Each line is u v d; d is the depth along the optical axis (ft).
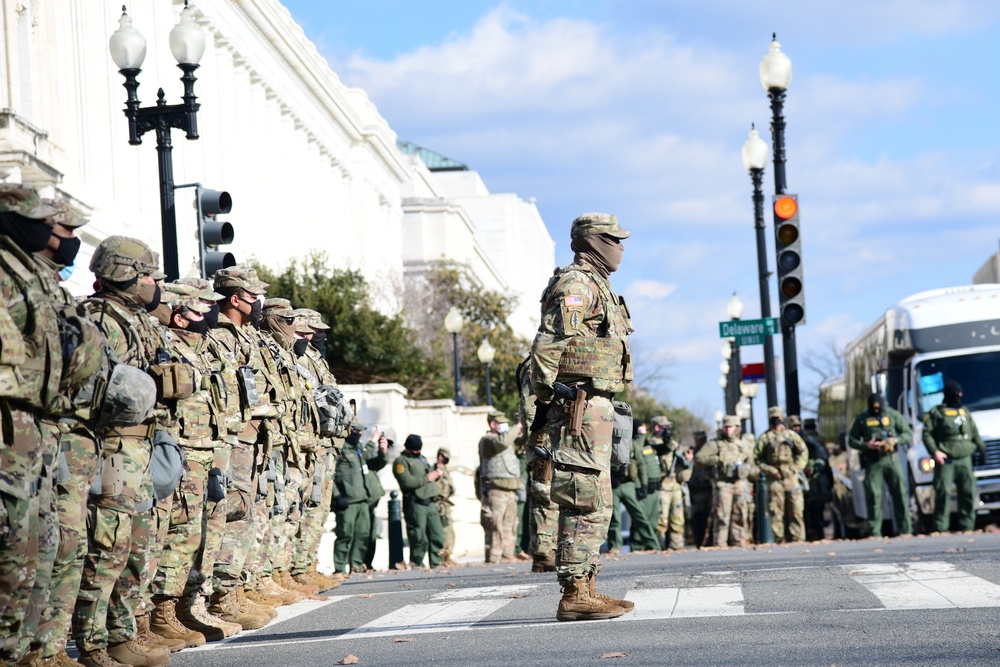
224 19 188.03
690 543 145.69
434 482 91.81
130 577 35.50
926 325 108.78
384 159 300.61
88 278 120.88
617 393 38.11
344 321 171.22
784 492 103.24
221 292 47.83
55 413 27.96
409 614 44.57
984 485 104.22
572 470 37.73
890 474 98.53
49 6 119.96
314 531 61.82
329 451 62.49
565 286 37.19
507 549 94.32
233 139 192.65
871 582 45.06
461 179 525.75
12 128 92.99
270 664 33.71
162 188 66.74
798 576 49.01
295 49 221.87
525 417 51.24
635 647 32.17
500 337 258.37
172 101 163.53
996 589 40.81
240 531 45.32
